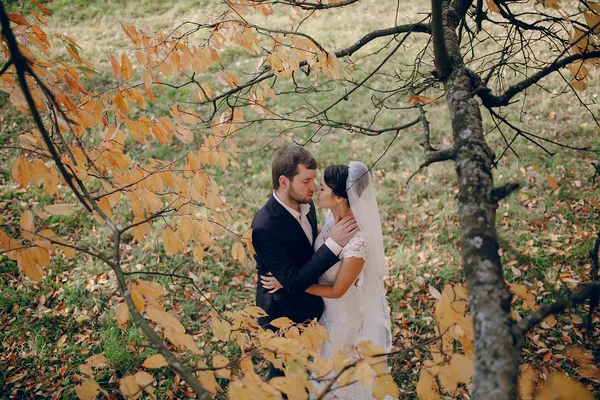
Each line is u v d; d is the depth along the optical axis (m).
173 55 2.41
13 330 4.18
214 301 4.56
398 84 8.03
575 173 5.79
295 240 2.93
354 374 1.44
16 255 1.77
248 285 4.76
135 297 1.73
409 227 5.41
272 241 2.88
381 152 6.65
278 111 7.74
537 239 4.97
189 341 1.59
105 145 2.37
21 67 1.43
